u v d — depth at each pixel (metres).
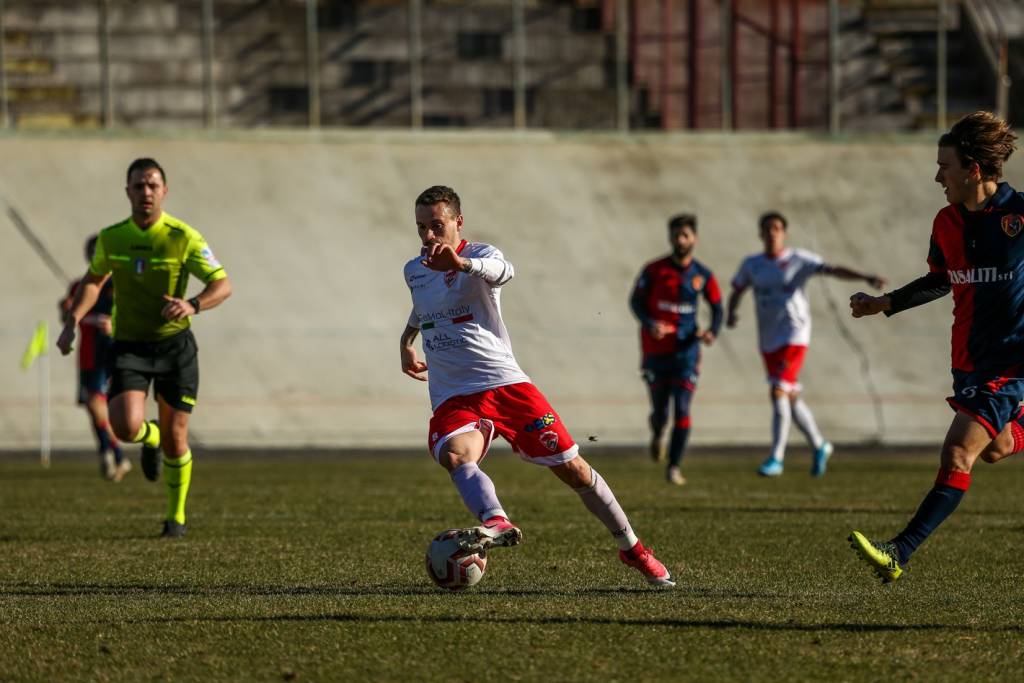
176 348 30.69
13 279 77.06
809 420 50.44
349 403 73.06
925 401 75.56
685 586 23.66
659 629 19.22
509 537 19.22
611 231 85.31
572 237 84.50
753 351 77.81
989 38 106.00
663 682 16.12
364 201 85.94
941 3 98.56
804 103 99.69
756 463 58.59
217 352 74.62
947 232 21.12
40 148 86.81
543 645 18.14
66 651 17.95
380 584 24.05
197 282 78.19
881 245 86.00
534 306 79.19
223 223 82.69
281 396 72.88
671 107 99.81
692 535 31.53
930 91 103.69
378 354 76.25
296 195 85.81
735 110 99.44
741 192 89.38
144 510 38.19
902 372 77.50
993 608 21.17
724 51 99.56
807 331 49.47
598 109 98.75
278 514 36.78
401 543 30.17
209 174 86.69
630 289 81.06
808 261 48.94
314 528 33.28
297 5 97.69
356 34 97.62
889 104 102.75
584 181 89.38
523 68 98.50
